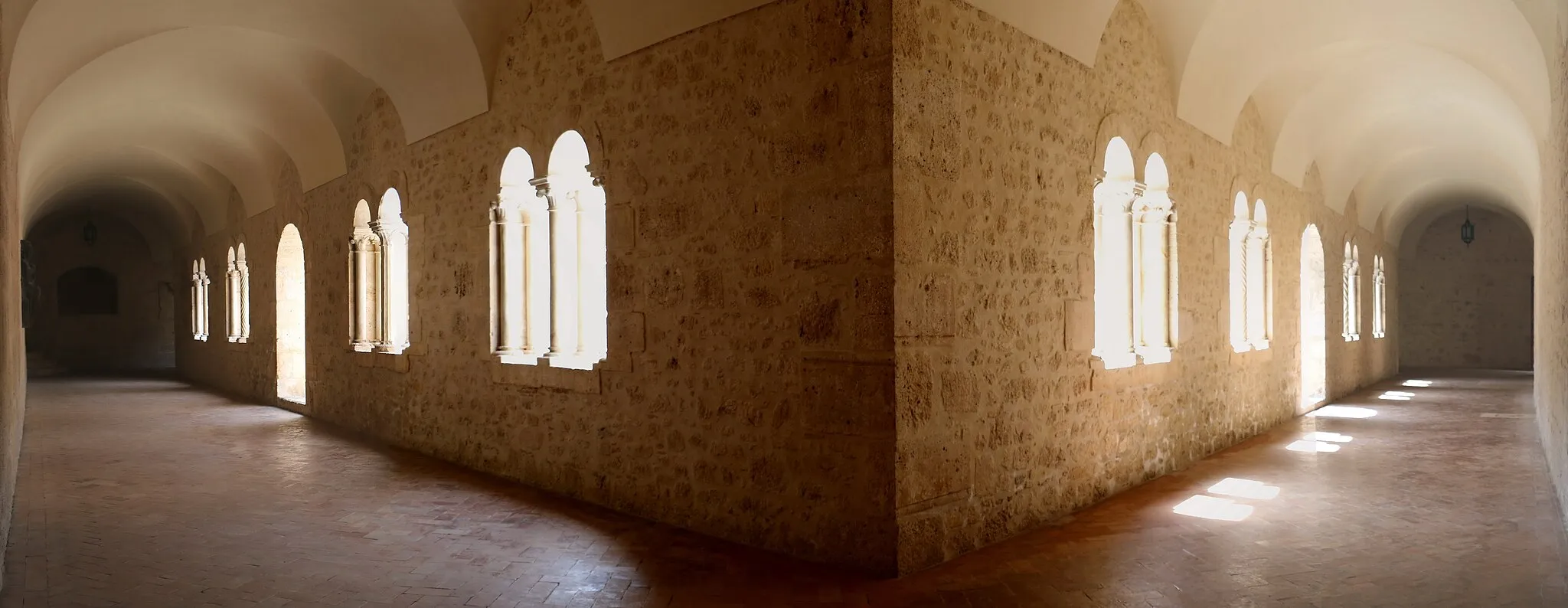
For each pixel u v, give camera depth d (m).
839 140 4.64
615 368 6.01
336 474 7.33
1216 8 7.54
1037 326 5.61
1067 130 6.02
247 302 15.48
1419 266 22.70
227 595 4.20
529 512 5.92
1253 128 10.05
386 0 7.36
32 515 5.82
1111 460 6.46
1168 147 7.69
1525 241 21.64
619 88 5.99
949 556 4.77
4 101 4.70
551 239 6.79
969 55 5.02
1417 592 4.21
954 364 4.84
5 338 4.60
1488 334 22.00
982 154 5.12
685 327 5.50
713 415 5.31
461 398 7.82
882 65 4.46
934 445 4.68
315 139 10.71
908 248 4.52
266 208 13.62
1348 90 10.72
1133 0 7.05
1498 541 5.11
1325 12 8.12
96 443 9.11
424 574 4.53
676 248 5.56
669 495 5.61
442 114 8.01
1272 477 7.12
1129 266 7.12
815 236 4.76
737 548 5.03
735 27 5.18
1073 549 4.98
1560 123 6.05
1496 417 11.28
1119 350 7.17
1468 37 8.12
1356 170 14.32
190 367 19.55
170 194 17.86
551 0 6.67
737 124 5.18
